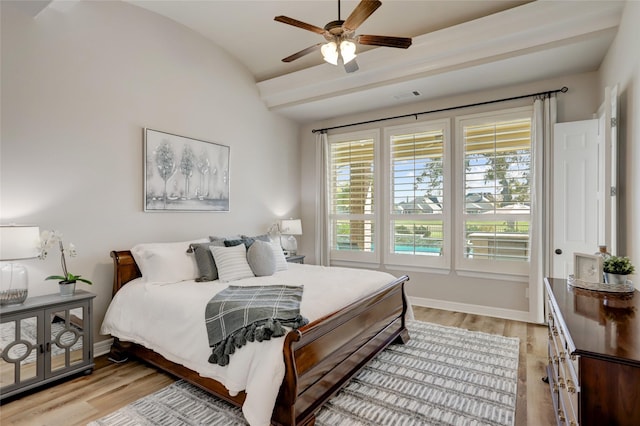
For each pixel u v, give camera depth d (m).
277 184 5.31
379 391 2.43
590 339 1.26
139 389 2.46
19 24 2.67
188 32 3.95
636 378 1.11
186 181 3.88
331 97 4.54
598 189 3.38
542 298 3.78
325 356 2.15
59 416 2.12
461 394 2.39
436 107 4.58
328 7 3.51
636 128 2.42
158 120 3.64
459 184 4.42
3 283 2.33
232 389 1.94
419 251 4.72
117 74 3.29
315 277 3.18
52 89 2.85
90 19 3.10
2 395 2.23
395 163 4.93
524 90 4.00
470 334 3.58
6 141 2.60
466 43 3.44
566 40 3.07
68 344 2.56
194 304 2.42
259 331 1.91
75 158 2.99
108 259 3.21
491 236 4.22
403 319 3.37
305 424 1.92
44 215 2.80
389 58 3.89
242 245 3.40
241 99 4.66
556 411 1.97
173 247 3.25
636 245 2.42
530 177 3.96
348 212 5.35
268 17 3.71
